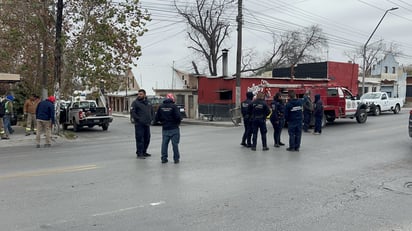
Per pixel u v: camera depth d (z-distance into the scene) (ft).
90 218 17.98
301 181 25.39
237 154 37.24
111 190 23.09
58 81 60.13
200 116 103.60
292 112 39.06
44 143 51.08
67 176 27.17
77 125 75.41
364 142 45.50
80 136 64.59
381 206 19.84
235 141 48.70
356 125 68.03
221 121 92.99
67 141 55.06
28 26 64.49
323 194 22.09
